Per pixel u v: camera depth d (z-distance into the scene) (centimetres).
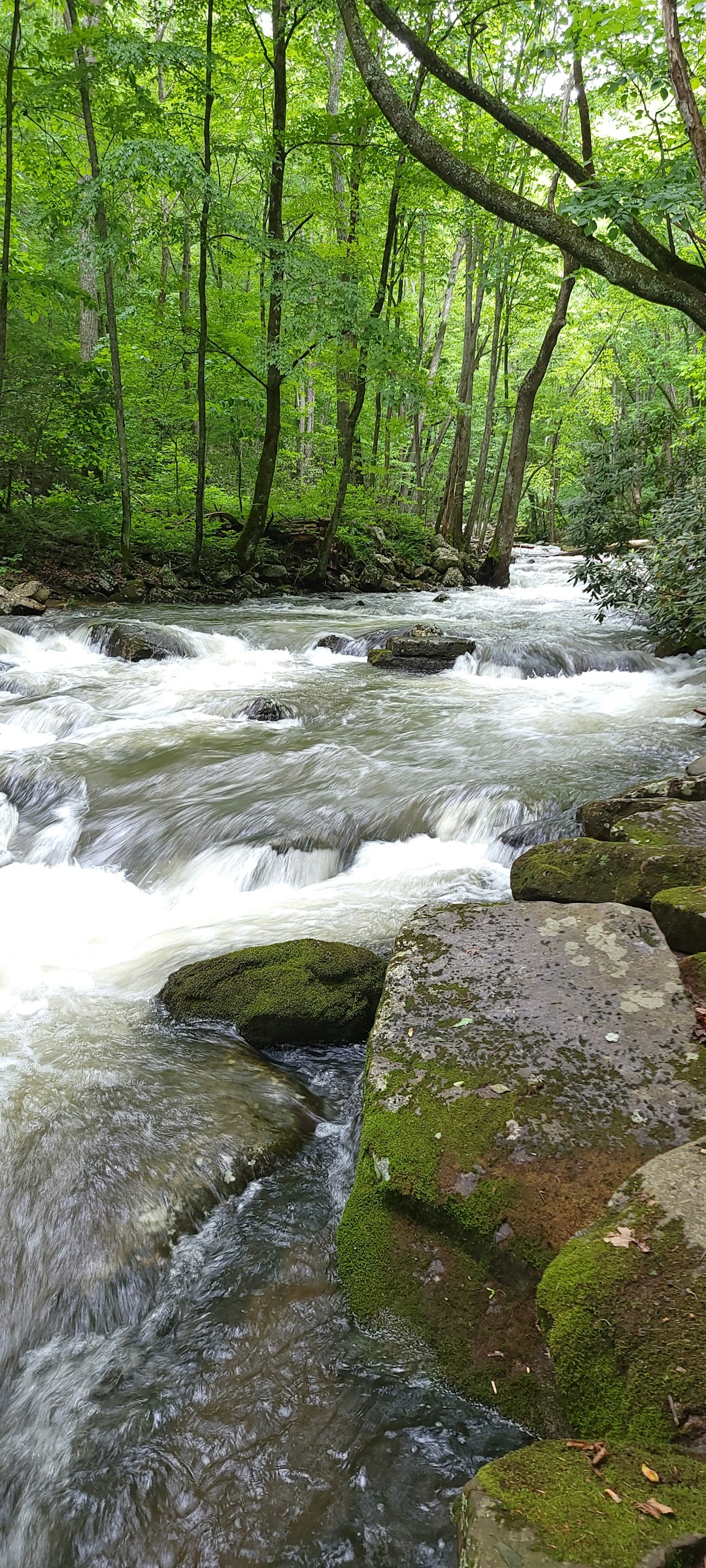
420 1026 322
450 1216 254
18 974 466
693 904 368
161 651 1089
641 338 2580
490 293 2470
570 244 801
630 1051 296
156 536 1559
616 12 813
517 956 357
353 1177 317
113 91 1249
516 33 1545
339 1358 249
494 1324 240
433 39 1338
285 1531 209
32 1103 337
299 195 1695
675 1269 209
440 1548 203
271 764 726
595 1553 154
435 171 820
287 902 532
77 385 1399
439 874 553
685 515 991
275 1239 288
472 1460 221
